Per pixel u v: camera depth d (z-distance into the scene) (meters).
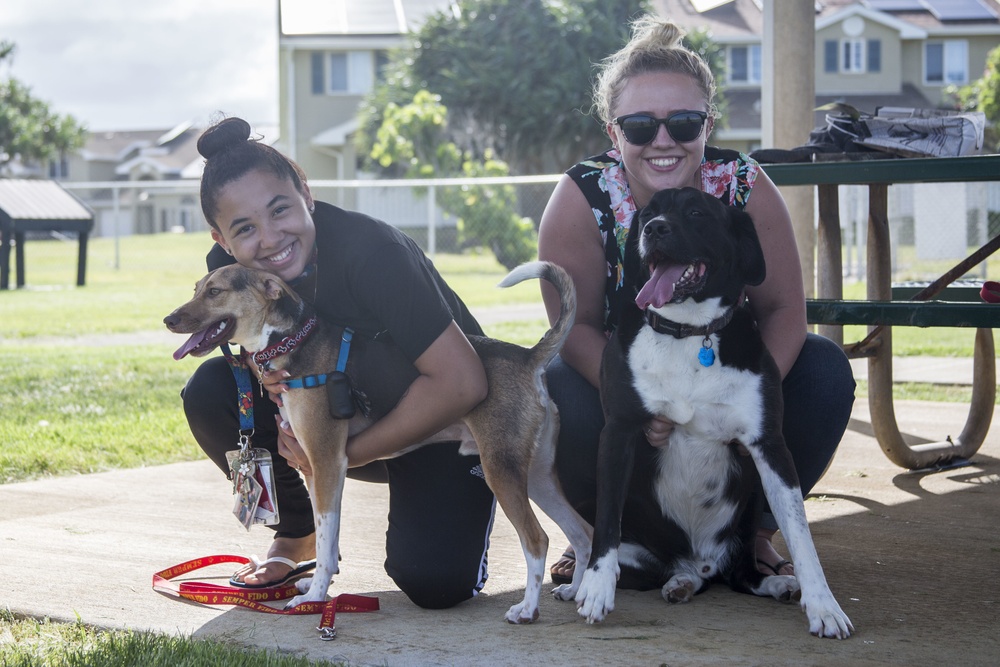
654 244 2.80
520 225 19.91
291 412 2.95
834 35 30.81
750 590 3.09
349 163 29.56
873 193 4.41
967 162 3.73
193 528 3.83
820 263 4.75
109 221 48.59
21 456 4.90
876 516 3.93
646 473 3.05
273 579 3.17
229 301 2.90
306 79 30.25
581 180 3.32
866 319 3.89
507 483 2.90
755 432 2.87
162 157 55.50
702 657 2.56
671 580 3.05
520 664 2.53
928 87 31.42
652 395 2.89
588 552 3.09
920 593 3.03
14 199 16.31
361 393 3.01
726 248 2.87
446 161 23.08
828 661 2.51
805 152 4.28
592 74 3.88
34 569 3.32
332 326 3.04
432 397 2.88
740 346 2.88
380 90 26.27
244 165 2.93
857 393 6.60
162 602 3.03
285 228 2.94
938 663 2.49
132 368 7.94
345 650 2.65
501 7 26.31
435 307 2.93
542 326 10.27
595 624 2.82
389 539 3.05
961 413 5.86
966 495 4.23
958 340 9.41
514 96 25.50
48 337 10.49
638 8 26.64
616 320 3.31
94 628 2.83
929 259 14.23
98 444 5.22
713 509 3.04
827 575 3.21
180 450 5.19
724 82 27.14
